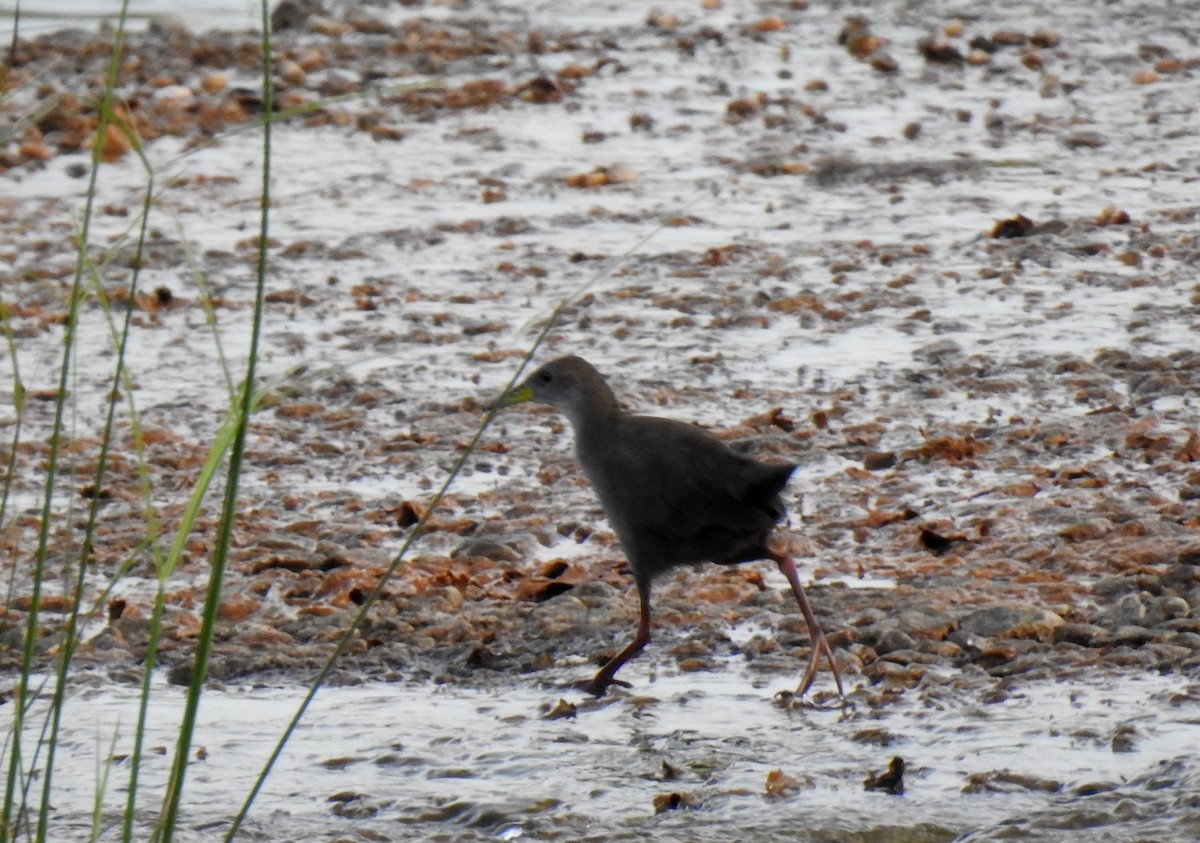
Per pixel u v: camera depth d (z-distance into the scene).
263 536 11.68
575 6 30.64
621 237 18.98
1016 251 17.78
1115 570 10.28
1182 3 29.30
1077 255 17.53
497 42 27.77
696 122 23.66
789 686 9.07
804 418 13.65
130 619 10.20
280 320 16.75
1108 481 11.95
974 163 21.12
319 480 12.93
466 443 13.59
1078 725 8.16
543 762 8.08
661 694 9.02
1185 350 14.59
